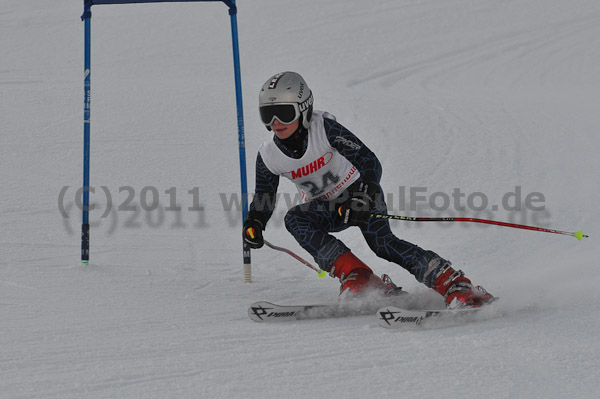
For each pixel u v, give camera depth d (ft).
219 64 174.70
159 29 202.80
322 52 188.85
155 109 110.63
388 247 39.04
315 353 30.60
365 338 32.83
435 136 98.07
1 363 29.27
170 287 44.83
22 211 64.03
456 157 86.48
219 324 35.96
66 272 47.09
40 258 50.52
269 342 32.37
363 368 28.63
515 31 213.46
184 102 115.85
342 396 25.77
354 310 37.63
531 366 28.43
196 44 191.83
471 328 34.22
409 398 25.58
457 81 161.17
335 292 44.37
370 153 38.19
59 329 34.58
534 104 125.08
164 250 55.21
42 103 113.60
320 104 119.03
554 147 90.79
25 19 203.82
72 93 122.42
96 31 197.88
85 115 50.08
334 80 160.66
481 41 203.10
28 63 164.25
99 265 49.65
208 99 118.93
